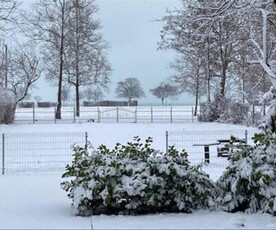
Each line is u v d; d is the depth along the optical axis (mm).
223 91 40000
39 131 30000
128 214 8945
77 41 47062
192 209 9188
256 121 33906
